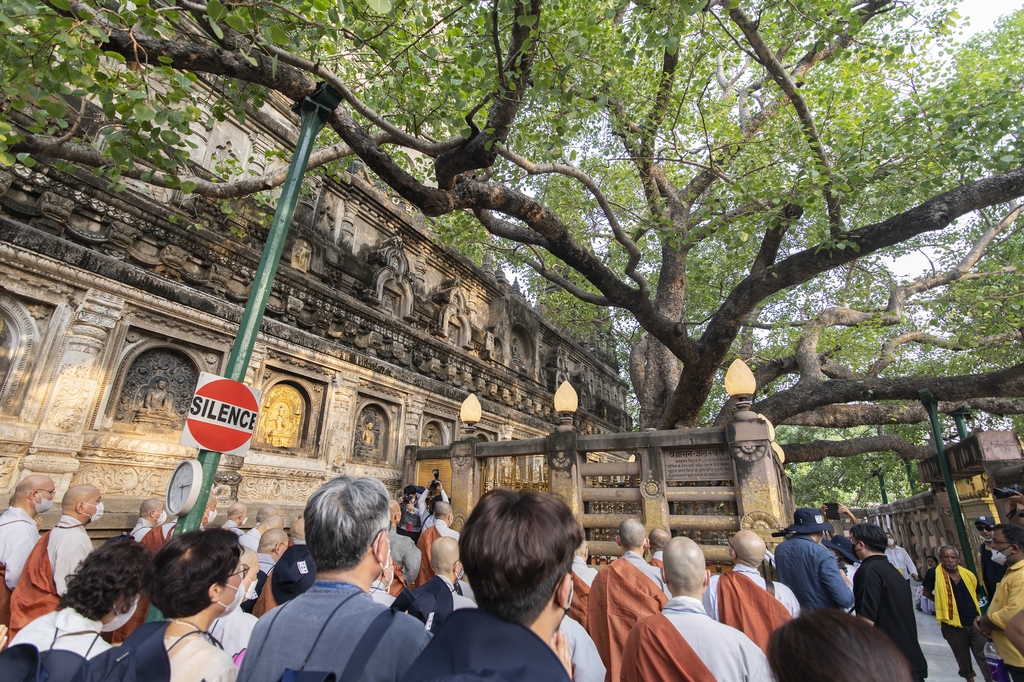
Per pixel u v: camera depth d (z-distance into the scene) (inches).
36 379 270.4
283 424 390.3
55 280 283.3
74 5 170.6
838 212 321.4
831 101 365.1
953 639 243.9
